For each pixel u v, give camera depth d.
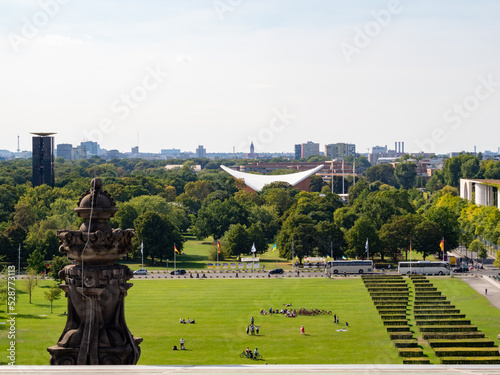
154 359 89.94
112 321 16.86
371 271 183.62
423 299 138.12
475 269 190.88
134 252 189.12
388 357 91.75
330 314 124.50
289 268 193.62
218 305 131.75
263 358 91.06
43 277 160.62
